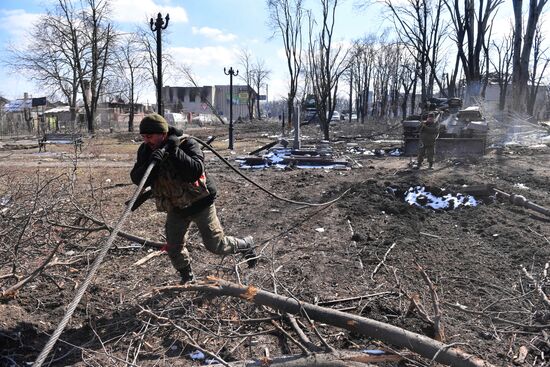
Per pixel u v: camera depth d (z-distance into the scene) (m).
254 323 3.84
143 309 3.66
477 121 16.45
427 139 12.95
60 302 4.30
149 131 3.77
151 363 3.40
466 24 27.62
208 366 3.18
